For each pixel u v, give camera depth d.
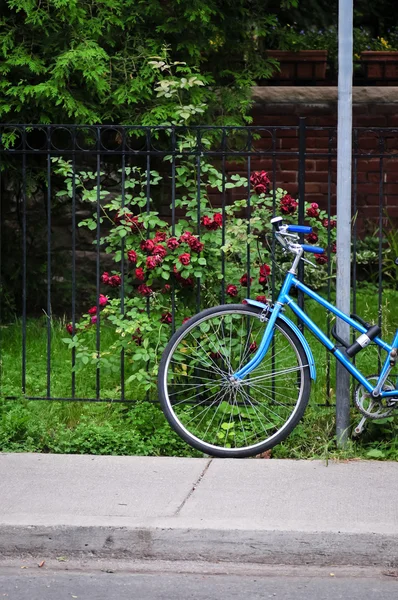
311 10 12.05
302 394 5.67
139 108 8.66
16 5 8.00
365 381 5.57
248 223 6.08
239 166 10.15
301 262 5.98
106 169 9.16
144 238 6.22
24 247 6.25
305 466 5.45
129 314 6.13
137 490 5.00
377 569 4.34
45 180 8.77
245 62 9.56
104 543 4.46
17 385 6.86
